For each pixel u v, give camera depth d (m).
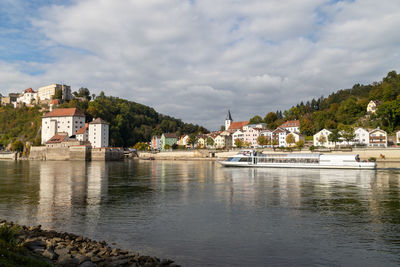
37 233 22.39
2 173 81.00
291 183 58.06
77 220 29.67
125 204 37.44
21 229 22.36
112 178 68.25
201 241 23.41
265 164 100.94
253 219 29.92
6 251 15.59
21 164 131.88
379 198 41.31
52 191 47.84
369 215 31.53
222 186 54.00
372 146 133.12
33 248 18.27
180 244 22.73
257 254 20.81
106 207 35.66
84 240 22.50
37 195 43.97
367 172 81.00
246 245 22.55
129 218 30.42
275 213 32.44
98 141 191.00
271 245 22.56
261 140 180.88
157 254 20.70
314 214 31.98
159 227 27.19
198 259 19.88
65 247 19.64
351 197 42.09
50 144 178.00
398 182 58.84
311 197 42.19
